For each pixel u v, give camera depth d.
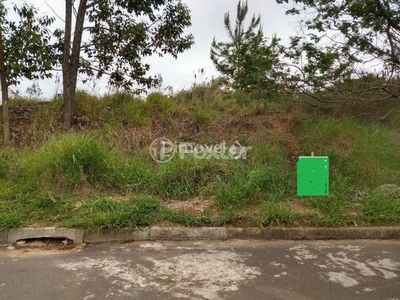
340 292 3.41
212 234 4.84
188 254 4.30
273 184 5.86
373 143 7.06
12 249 4.55
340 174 6.23
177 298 3.27
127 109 8.09
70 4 7.53
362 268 3.95
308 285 3.54
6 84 7.26
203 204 5.48
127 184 5.90
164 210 5.16
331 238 4.88
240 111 8.38
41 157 6.11
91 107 8.20
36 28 7.50
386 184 5.99
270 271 3.85
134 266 3.95
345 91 7.36
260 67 6.61
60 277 3.68
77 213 5.09
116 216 4.88
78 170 5.87
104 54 8.30
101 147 6.41
